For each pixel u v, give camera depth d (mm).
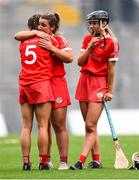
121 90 66938
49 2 71500
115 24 69312
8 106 64250
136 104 67188
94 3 71375
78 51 68688
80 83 26172
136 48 68125
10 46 68188
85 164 28438
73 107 64875
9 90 66812
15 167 26969
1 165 28156
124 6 70125
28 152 25188
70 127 61125
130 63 67562
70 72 66312
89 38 26109
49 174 23078
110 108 66562
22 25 69438
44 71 24984
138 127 61875
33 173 23500
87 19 25828
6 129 61906
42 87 24875
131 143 42406
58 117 25484
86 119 25781
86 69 25906
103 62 25844
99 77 25906
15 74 67562
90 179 21516
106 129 58719
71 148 39438
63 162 25656
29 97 25047
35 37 25125
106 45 25609
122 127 61531
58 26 25797
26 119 25344
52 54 25219
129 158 31031
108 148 38219
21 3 70375
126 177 22109
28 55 25047
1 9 69625
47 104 24969
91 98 25781
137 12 69875
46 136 24875
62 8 71812
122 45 68000
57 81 25422
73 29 70688
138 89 67312
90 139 25625
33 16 25953
